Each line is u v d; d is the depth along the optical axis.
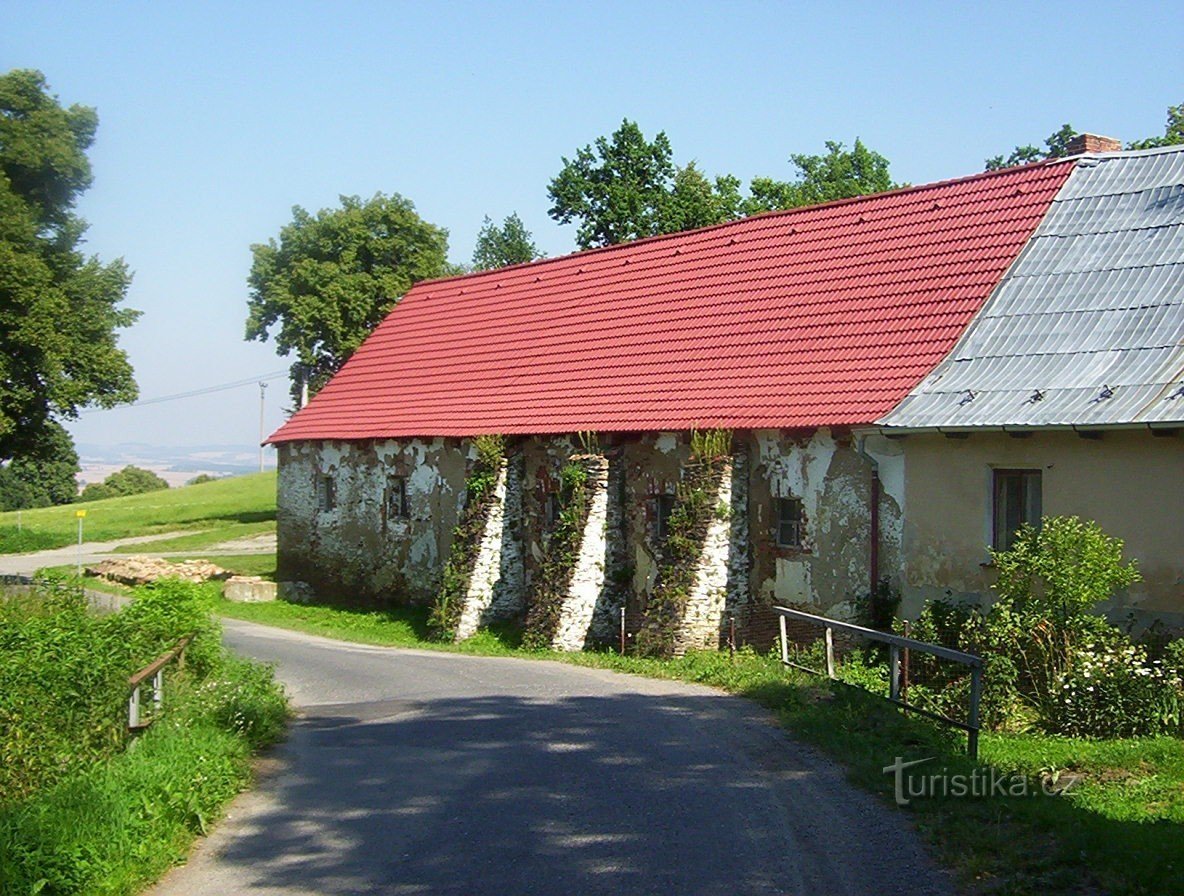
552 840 9.92
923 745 12.55
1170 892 7.87
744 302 27.36
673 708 15.72
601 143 50.28
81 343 35.22
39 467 100.12
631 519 26.05
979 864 8.71
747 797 10.87
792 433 22.78
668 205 49.56
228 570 42.94
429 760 13.19
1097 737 14.63
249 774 12.61
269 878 9.47
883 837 9.54
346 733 15.06
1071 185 23.80
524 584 28.25
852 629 15.23
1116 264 21.39
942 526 20.08
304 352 55.44
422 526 31.73
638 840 9.77
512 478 28.27
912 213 26.09
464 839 10.12
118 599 29.38
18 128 34.12
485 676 20.33
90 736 11.16
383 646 27.11
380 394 34.88
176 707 13.46
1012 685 15.59
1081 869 8.47
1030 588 16.67
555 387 29.27
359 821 10.90
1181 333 19.17
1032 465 18.95
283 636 28.59
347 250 56.03
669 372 26.84
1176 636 17.00
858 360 23.11
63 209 36.09
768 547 23.22
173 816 10.59
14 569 48.34
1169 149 23.03
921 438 20.45
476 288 36.78
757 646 23.28
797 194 50.44
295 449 36.59
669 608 22.78
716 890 8.52
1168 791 11.23
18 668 10.76
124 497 87.38
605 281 32.16
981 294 22.58
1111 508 17.97
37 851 8.78
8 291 31.91
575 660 22.36
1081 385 19.02
